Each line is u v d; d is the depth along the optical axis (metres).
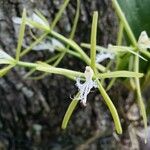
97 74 0.26
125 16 0.31
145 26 0.31
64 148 0.43
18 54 0.28
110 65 0.32
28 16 0.36
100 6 0.38
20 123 0.43
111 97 0.36
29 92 0.41
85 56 0.32
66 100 0.42
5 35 0.37
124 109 0.38
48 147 0.44
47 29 0.31
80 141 0.43
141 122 0.37
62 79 0.40
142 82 0.33
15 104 0.41
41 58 0.39
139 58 0.32
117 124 0.26
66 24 0.38
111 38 0.40
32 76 0.40
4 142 0.43
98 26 0.38
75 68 0.40
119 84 0.37
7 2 0.35
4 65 0.39
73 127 0.43
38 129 0.43
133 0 0.31
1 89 0.40
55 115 0.42
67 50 0.33
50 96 0.41
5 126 0.43
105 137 0.42
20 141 0.43
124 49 0.29
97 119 0.42
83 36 0.39
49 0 0.37
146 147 0.38
